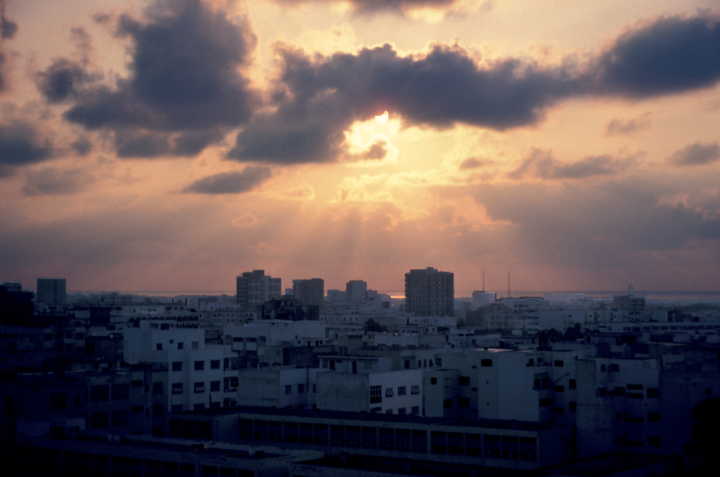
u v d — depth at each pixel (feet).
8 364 487.20
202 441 372.99
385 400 512.63
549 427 397.19
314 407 552.41
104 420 453.17
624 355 528.22
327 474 316.40
